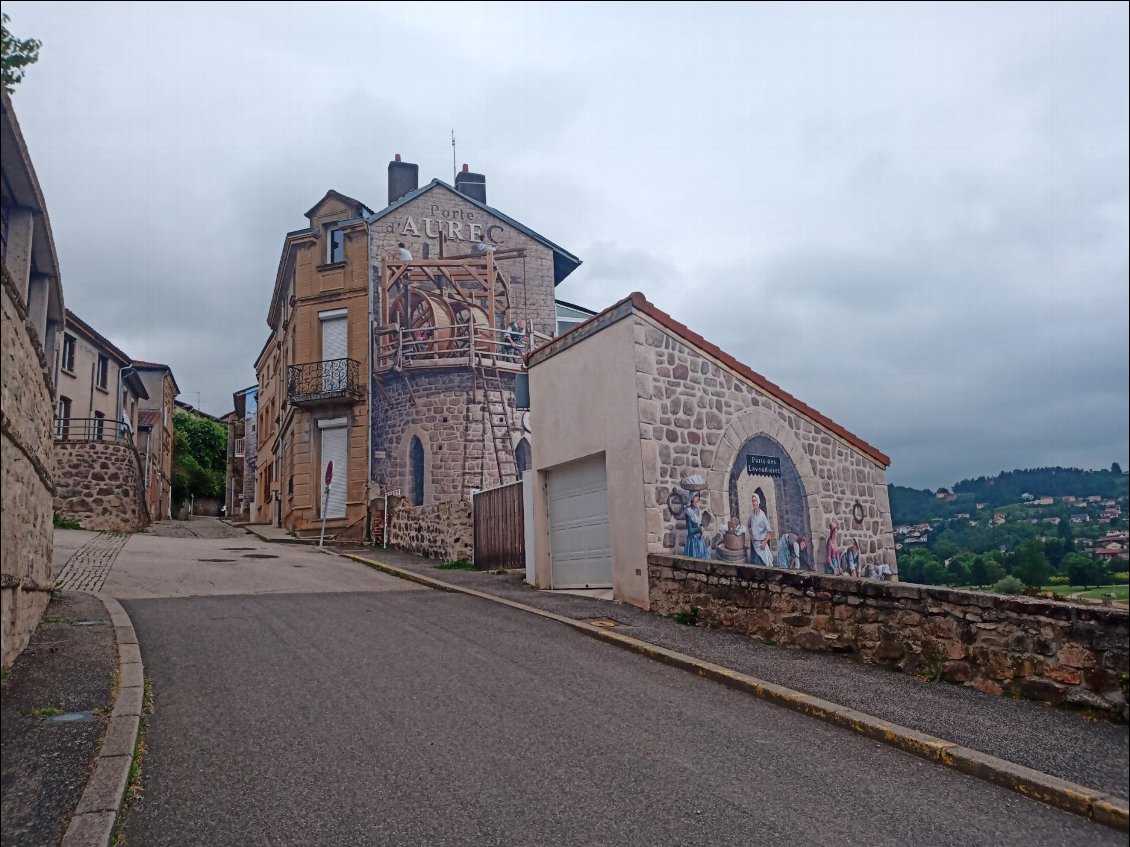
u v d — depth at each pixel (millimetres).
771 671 7488
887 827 4492
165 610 9992
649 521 10875
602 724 6113
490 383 22969
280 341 29219
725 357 12430
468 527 16469
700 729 6078
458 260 23984
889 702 6496
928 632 7281
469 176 27906
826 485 13844
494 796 4738
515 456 22938
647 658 8312
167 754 5211
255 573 14289
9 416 5988
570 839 4238
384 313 23625
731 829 4406
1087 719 5977
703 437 11852
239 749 5332
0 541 5680
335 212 24953
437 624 9711
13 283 5793
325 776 4941
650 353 11453
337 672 7266
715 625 9508
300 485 24047
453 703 6477
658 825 4430
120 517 23156
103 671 6664
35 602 7750
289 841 4129
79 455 22734
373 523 21750
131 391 33688
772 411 13109
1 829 3973
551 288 25312
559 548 12953
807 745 5781
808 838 4332
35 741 5031
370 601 11383
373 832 4246
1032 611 6504
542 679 7336
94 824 4066
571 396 12609
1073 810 4715
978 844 4316
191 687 6652
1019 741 5582
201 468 49812
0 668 5809
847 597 8031
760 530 12414
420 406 22734
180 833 4176
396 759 5246
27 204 6934
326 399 23219
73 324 26172
